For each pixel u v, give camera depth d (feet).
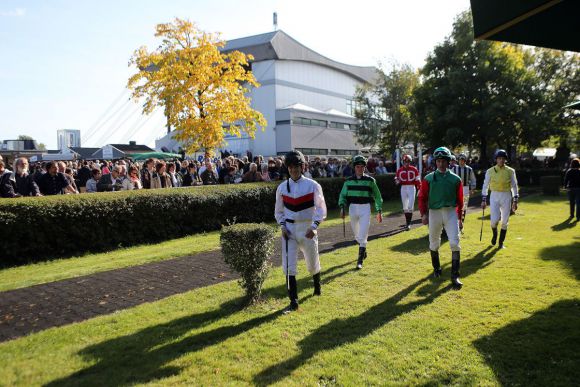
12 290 19.06
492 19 10.91
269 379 10.84
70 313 16.12
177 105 57.06
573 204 36.32
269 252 16.61
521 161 89.40
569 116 82.89
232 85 60.54
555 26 11.57
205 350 12.46
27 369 11.40
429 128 83.10
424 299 16.31
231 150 129.59
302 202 16.28
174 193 33.68
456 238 18.35
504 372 10.93
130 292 18.56
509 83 76.38
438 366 11.30
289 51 128.88
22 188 30.42
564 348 11.98
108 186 35.09
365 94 128.67
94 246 28.91
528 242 26.13
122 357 12.12
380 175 57.82
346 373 11.03
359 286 18.26
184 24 58.08
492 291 16.93
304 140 128.06
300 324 14.28
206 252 26.73
